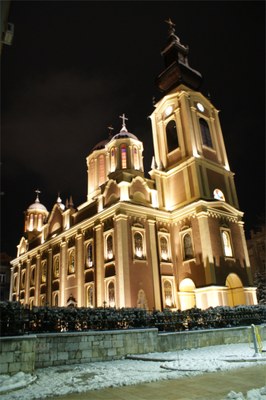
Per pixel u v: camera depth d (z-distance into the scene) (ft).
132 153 133.28
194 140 133.28
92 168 167.12
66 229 146.41
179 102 142.41
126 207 114.83
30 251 177.17
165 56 166.81
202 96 147.43
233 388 28.53
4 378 35.06
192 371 36.91
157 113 152.35
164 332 60.29
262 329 73.67
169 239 123.85
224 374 34.91
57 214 160.86
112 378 35.24
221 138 147.54
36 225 203.62
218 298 106.11
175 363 42.45
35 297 160.97
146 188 126.62
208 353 52.42
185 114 137.28
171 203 131.44
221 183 133.69
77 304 124.77
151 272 113.29
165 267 118.32
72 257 139.03
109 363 47.03
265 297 157.07
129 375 36.68
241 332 69.72
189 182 126.41
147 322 61.46
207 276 109.19
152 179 133.49
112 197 122.62
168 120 145.69
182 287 118.62
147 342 55.06
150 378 34.09
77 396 28.37
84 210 138.10
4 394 29.66
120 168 128.67
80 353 47.88
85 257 127.85
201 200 117.50
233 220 127.75
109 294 110.01
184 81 152.05
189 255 118.73
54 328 50.57
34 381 34.99
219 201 122.72
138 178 125.29
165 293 115.24
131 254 110.22
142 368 41.22
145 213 119.96
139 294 107.04
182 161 131.44
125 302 102.53
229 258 117.70
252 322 81.51
